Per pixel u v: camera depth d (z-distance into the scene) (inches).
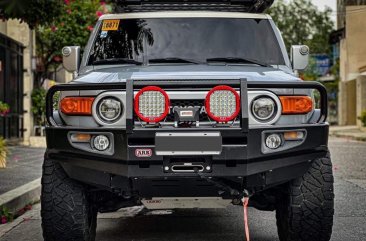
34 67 896.9
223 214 322.3
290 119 208.7
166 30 265.1
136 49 260.8
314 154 208.4
